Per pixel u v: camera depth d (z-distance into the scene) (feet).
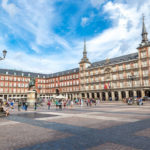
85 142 26.53
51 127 40.16
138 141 26.53
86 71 295.48
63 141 27.43
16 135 32.40
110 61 267.80
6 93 326.85
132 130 34.60
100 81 266.16
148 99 185.16
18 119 56.18
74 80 321.32
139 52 218.59
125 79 231.09
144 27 224.94
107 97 252.83
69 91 328.49
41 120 52.80
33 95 138.82
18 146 25.22
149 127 37.37
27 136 31.45
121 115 60.95
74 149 23.24
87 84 289.53
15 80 345.10
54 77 374.43
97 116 59.77
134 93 217.97
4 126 42.78
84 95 296.71
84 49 317.63
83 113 71.77
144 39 220.84
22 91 352.90
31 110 97.35
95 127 38.83
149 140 27.07
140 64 215.51
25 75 364.79
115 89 241.14
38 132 34.78
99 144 25.27
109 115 62.03
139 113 66.13
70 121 49.14
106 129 36.22
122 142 26.12
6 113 67.51
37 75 390.83
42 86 388.78
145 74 209.97
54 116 62.95
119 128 36.94
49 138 29.63
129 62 229.25
